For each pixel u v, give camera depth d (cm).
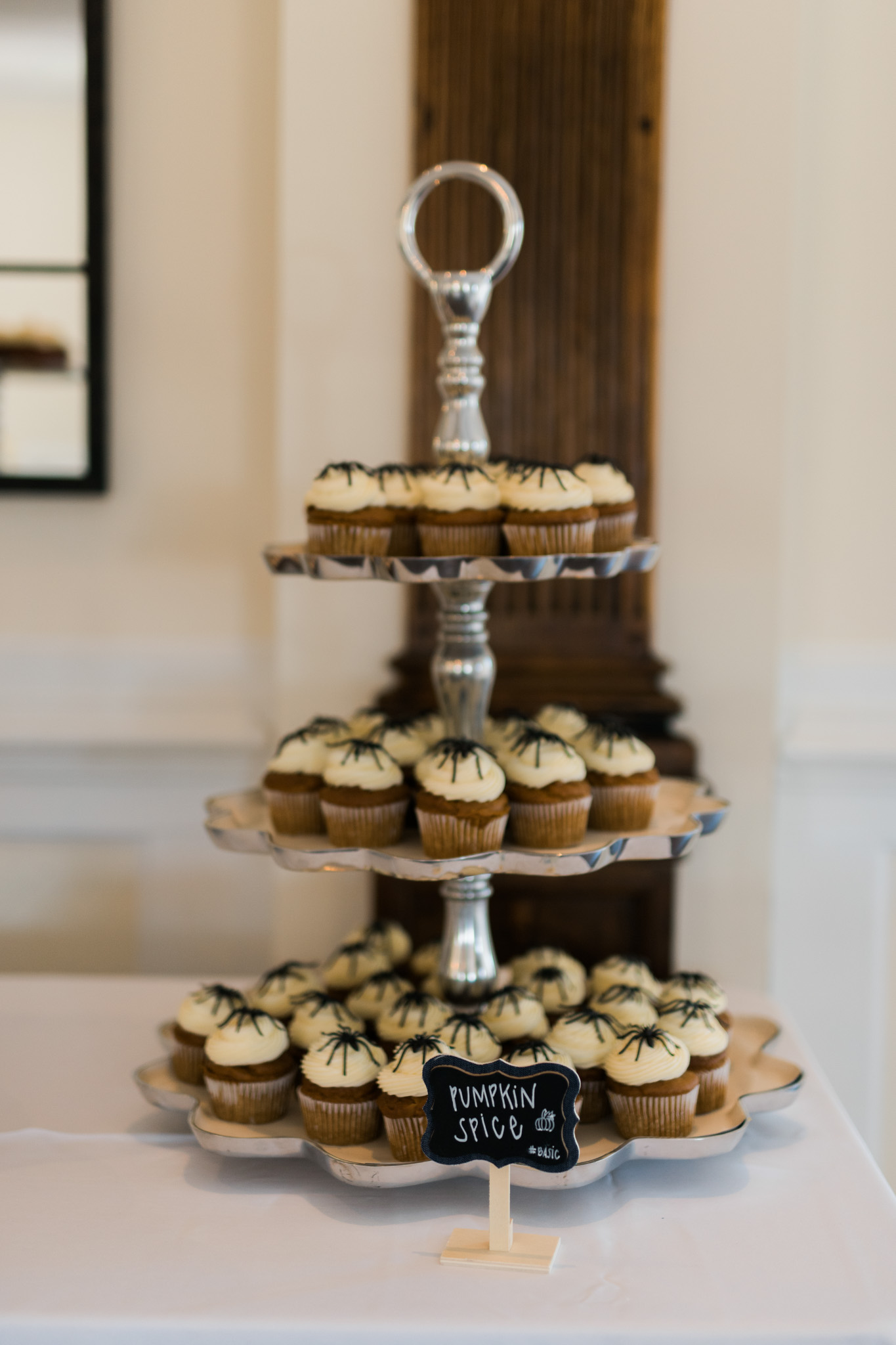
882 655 157
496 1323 72
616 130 141
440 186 143
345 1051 90
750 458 147
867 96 150
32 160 152
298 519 150
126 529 160
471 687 104
